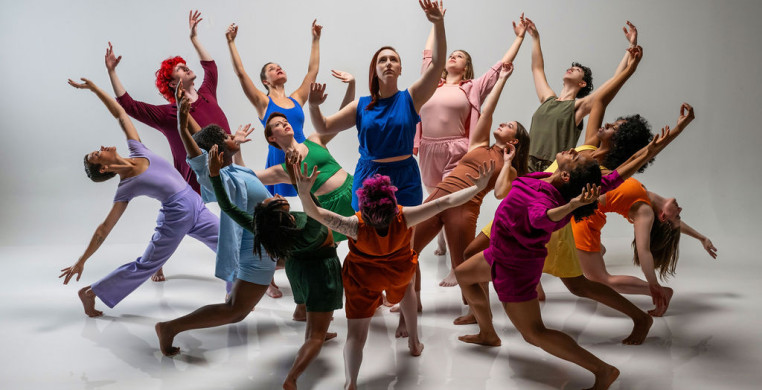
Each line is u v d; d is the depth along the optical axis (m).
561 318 3.94
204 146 3.68
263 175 4.25
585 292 3.56
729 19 7.19
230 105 7.59
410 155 3.97
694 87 7.29
